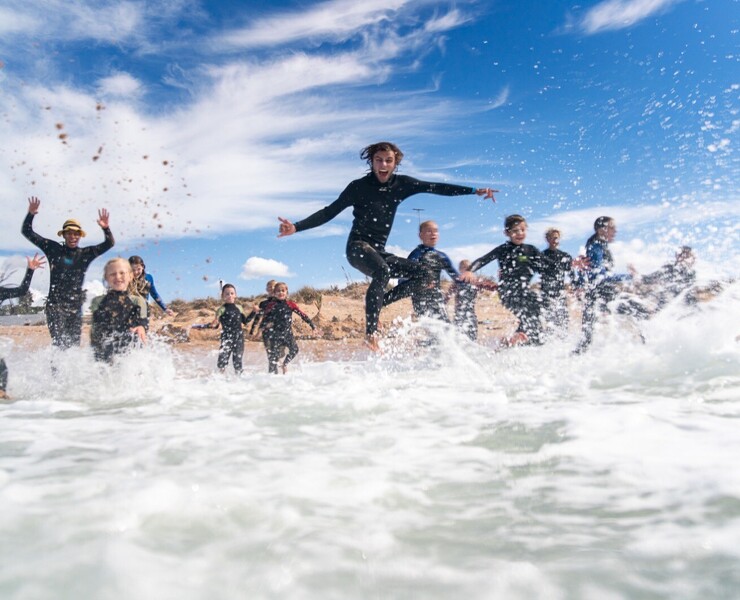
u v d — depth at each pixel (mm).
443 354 7000
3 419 4492
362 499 2506
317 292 20312
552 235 8547
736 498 2350
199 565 1894
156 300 9492
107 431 3939
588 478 2689
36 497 2496
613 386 4953
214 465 3014
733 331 5707
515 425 3768
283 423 4105
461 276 7934
